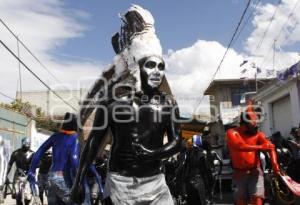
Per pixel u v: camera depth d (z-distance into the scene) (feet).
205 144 31.73
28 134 75.20
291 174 28.73
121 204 11.16
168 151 11.27
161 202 11.41
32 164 20.07
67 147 18.97
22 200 35.22
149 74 11.60
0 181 56.44
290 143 31.27
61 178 18.83
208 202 30.60
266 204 34.04
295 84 57.98
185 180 30.12
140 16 14.17
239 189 22.54
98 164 31.65
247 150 22.02
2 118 63.00
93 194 29.63
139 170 11.29
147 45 12.85
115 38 18.80
